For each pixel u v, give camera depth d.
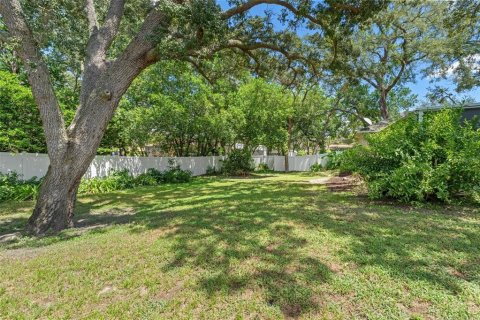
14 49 4.89
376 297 2.30
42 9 5.49
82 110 5.32
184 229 4.27
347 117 26.86
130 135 13.44
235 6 6.53
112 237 4.15
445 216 4.73
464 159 5.31
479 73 14.05
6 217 6.39
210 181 14.06
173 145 17.50
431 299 2.25
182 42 5.57
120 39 9.70
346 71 9.19
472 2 9.81
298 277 2.64
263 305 2.27
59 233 4.72
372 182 6.27
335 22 7.00
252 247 3.41
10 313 2.34
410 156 5.92
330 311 2.17
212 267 2.93
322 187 9.54
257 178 15.29
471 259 2.92
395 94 23.53
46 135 5.12
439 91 16.41
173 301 2.39
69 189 5.18
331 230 3.96
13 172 9.50
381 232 3.84
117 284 2.73
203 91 15.88
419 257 2.97
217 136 17.14
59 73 10.66
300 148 31.16
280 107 18.19
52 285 2.76
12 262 3.38
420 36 15.70
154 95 14.23
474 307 2.15
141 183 12.61
